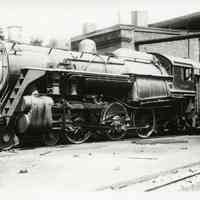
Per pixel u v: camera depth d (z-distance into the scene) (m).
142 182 6.15
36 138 12.84
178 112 17.39
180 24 28.25
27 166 7.79
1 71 11.67
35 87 11.93
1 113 11.59
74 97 13.36
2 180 6.36
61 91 12.77
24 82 11.57
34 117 11.38
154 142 12.80
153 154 9.48
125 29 23.66
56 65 12.84
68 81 12.78
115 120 13.98
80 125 12.91
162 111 16.70
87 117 13.55
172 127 18.08
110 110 14.00
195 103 17.89
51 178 6.50
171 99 16.36
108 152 10.01
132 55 16.09
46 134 12.29
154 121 15.84
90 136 13.96
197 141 13.22
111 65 14.70
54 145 12.45
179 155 9.24
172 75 16.73
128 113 14.98
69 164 7.96
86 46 15.06
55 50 13.38
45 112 11.63
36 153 10.09
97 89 13.77
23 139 12.78
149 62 16.58
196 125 17.88
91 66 13.96
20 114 11.49
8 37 13.16
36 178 6.52
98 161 8.34
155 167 7.48
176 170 7.16
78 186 5.84
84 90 13.44
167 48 25.58
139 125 15.32
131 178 6.38
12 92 11.73
